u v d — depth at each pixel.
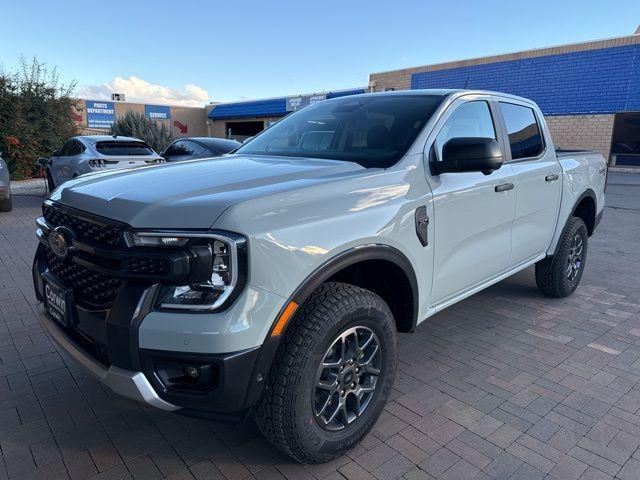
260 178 2.49
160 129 20.62
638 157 17.91
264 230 2.09
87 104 30.97
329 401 2.43
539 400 3.15
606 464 2.56
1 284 5.35
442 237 3.05
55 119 17.45
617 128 18.09
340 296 2.37
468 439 2.76
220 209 2.05
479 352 3.83
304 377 2.24
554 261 4.74
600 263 6.55
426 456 2.61
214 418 2.16
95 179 2.74
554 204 4.42
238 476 2.46
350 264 2.41
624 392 3.25
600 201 5.39
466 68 21.16
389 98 3.62
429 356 3.76
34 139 16.72
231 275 2.00
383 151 3.03
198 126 35.88
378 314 2.54
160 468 2.51
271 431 2.30
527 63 19.50
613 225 9.30
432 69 22.31
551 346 3.95
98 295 2.27
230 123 34.81
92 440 2.72
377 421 2.88
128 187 2.42
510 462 2.57
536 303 4.92
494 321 4.45
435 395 3.21
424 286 2.97
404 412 3.01
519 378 3.43
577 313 4.66
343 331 2.40
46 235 2.70
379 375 2.66
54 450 2.64
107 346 2.13
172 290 2.04
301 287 2.20
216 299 2.00
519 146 4.04
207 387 2.08
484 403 3.12
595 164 5.24
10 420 2.90
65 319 2.42
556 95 18.98
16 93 16.64
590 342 4.02
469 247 3.36
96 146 11.31
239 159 3.18
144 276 2.03
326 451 2.44
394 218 2.62
